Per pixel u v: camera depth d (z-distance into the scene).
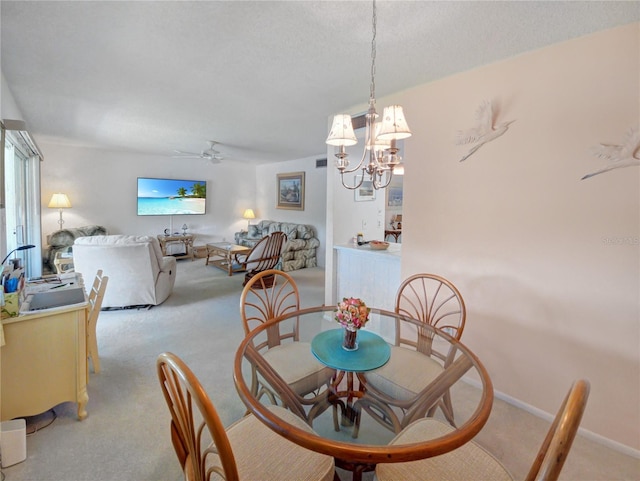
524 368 2.14
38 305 1.93
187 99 3.03
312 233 6.83
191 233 7.65
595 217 1.83
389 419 1.50
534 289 2.07
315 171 6.80
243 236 7.69
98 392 2.24
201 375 2.49
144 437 1.83
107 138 4.99
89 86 2.71
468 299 2.39
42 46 2.02
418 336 1.99
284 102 3.09
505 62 2.12
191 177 7.54
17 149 3.61
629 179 1.72
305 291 4.92
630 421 1.78
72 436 1.82
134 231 6.83
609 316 1.82
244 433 1.29
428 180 2.58
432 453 0.99
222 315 3.80
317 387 1.66
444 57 2.10
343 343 1.74
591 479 1.61
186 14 1.67
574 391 0.78
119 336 3.17
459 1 1.52
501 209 2.19
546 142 1.98
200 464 0.96
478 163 2.28
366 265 3.34
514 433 1.91
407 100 2.69
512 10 1.59
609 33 1.74
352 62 2.20
